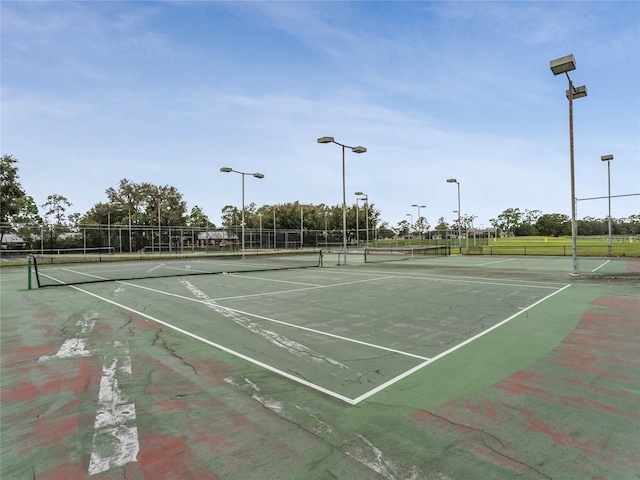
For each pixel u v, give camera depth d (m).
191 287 14.28
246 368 5.28
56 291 13.42
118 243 38.03
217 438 3.40
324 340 6.72
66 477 2.85
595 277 16.42
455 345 6.38
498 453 3.12
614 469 2.89
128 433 3.50
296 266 25.14
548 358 5.64
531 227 105.12
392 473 2.85
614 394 4.32
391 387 4.57
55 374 5.08
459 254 39.28
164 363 5.50
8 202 51.25
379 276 18.19
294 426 3.61
